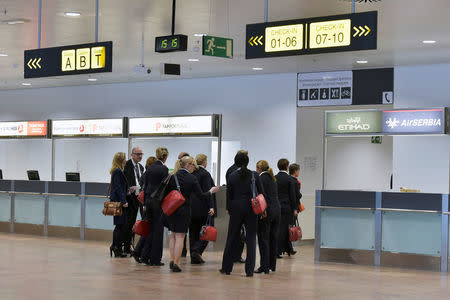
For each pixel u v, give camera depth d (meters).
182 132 15.51
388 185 18.95
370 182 18.75
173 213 9.23
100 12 10.66
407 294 7.95
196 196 9.36
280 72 16.48
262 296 7.54
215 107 17.67
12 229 14.90
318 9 10.04
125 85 19.27
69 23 11.49
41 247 12.05
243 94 17.23
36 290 7.62
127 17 10.98
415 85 14.92
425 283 8.88
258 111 16.98
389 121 13.25
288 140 16.50
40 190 14.40
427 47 12.79
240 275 9.16
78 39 12.97
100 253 11.30
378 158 18.86
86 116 20.00
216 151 16.36
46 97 20.89
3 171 21.27
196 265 10.13
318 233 11.03
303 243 14.37
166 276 8.90
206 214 10.27
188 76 17.56
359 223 10.75
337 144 18.06
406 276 9.52
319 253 11.03
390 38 12.02
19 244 12.50
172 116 15.66
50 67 10.23
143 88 18.94
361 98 15.59
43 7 10.37
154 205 9.82
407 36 11.82
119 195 10.53
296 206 11.41
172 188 9.26
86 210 13.65
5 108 21.83
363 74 15.56
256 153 16.98
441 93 14.62
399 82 15.11
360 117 13.50
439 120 12.84
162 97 18.58
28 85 20.27
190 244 10.48
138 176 11.10
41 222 14.41
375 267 10.45
